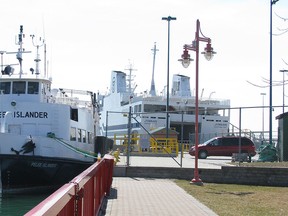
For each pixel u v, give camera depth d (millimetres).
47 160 19078
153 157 37281
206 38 19094
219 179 20672
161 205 12117
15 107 20406
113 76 71062
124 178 20984
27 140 18891
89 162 20469
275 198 14086
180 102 60281
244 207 11836
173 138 45094
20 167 18703
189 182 19625
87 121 24922
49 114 20344
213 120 60531
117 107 66625
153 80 71875
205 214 10578
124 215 10367
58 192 4094
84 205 6188
